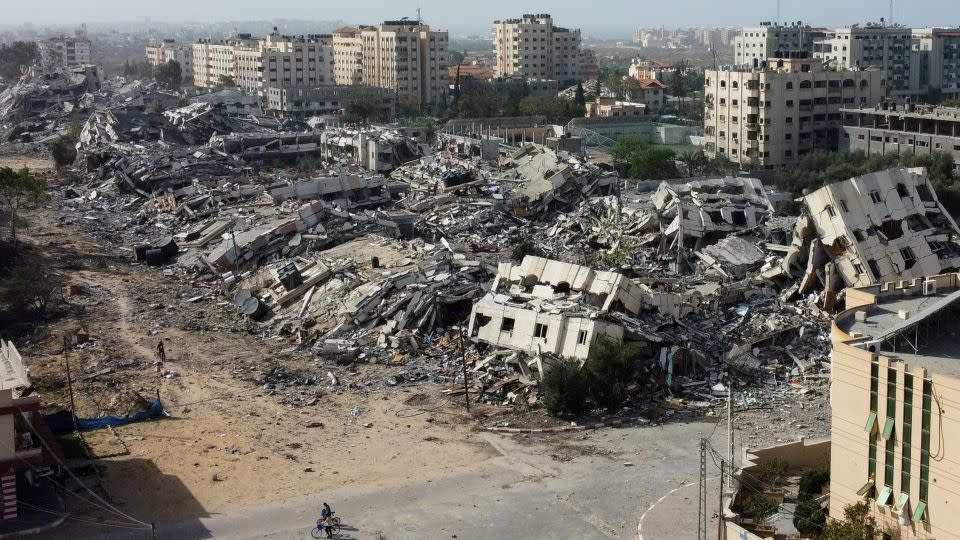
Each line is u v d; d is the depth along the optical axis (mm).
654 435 64875
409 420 67812
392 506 55906
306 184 136125
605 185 143500
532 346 75125
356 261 98625
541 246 113375
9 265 112375
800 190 155750
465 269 93312
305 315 89625
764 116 185375
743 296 88500
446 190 143250
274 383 75188
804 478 53438
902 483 44219
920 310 51719
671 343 75562
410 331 82875
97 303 97625
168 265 113188
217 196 139375
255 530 53406
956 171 158750
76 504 56094
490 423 67250
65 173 177375
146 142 195500
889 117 172750
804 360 77188
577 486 57844
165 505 56125
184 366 79188
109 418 67812
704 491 51406
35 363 80125
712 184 117688
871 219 87875
